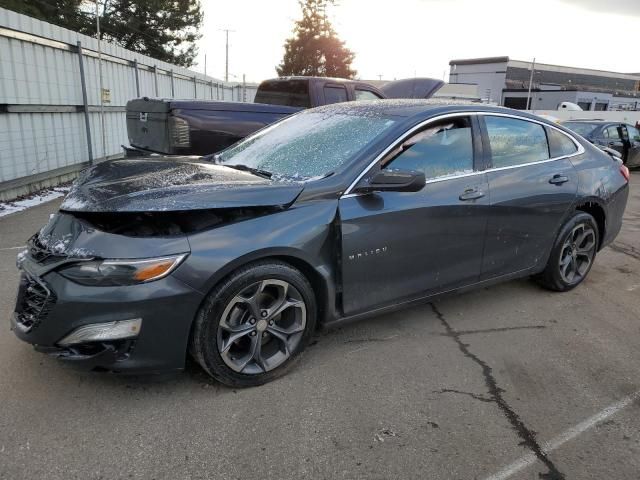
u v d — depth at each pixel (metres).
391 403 2.98
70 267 2.65
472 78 64.62
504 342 3.80
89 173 3.55
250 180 3.25
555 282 4.72
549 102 57.16
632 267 5.79
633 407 3.01
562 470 2.48
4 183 8.23
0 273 4.89
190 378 3.16
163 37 40.88
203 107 7.03
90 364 2.66
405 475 2.41
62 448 2.51
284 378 3.21
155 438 2.61
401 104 4.02
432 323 4.09
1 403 2.84
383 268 3.43
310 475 2.39
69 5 33.75
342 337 3.80
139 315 2.63
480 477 2.42
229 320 2.94
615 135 14.65
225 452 2.53
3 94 8.05
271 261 3.01
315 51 49.53
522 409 2.96
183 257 2.70
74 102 10.40
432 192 3.60
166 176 3.29
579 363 3.52
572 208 4.56
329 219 3.15
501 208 3.99
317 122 4.09
